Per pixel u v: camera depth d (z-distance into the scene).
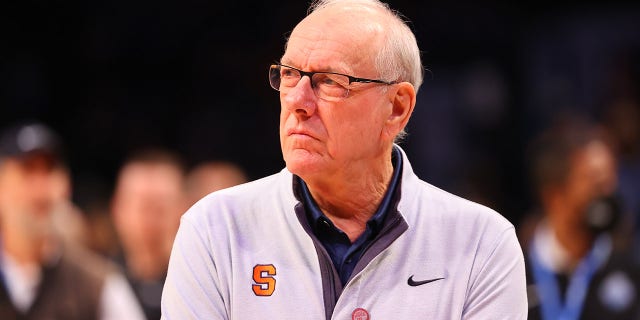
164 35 21.42
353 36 5.49
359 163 5.62
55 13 21.20
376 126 5.60
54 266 11.52
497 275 5.70
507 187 20.50
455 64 20.78
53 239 11.56
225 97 21.34
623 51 20.48
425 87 20.83
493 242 5.76
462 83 20.81
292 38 5.61
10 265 11.38
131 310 11.80
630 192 18.38
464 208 5.88
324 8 5.69
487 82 20.80
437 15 20.61
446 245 5.75
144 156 13.48
